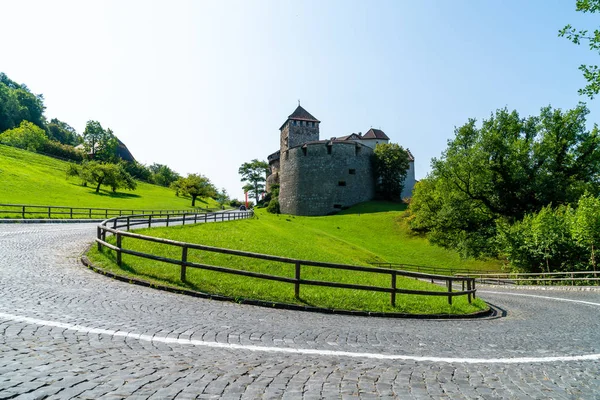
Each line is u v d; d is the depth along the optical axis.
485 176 36.12
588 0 18.78
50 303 7.23
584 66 19.50
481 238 36.47
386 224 64.00
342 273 17.34
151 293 9.37
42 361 4.42
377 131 104.62
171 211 59.50
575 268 29.41
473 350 7.15
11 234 19.11
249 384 4.38
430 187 43.59
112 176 76.50
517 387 5.10
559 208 33.16
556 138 36.28
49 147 106.12
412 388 4.73
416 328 9.25
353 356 5.98
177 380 4.29
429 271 40.84
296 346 6.29
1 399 3.40
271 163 116.44
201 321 7.31
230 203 141.88
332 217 71.62
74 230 24.02
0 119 110.38
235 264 14.73
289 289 11.76
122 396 3.75
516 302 17.97
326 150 83.62
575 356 7.13
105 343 5.32
